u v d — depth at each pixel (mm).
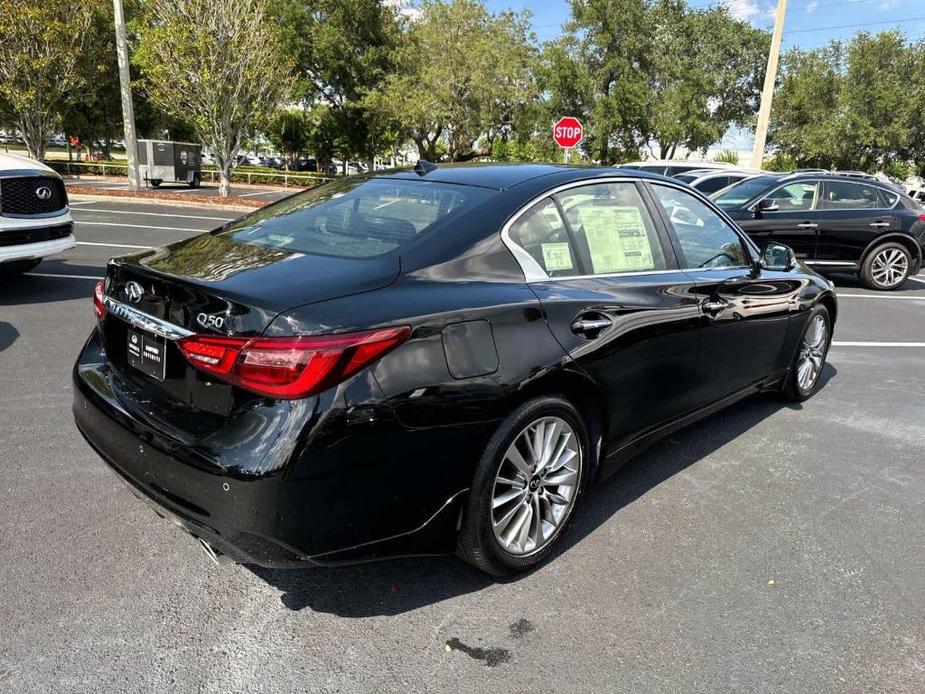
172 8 18766
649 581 2781
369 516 2260
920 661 2381
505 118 33750
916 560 2990
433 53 31172
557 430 2775
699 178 13266
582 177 3186
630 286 3104
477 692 2178
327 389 2129
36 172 6508
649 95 32031
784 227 10141
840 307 8789
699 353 3504
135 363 2584
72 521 3021
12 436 3797
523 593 2680
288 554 2184
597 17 31859
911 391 5285
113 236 11602
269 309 2152
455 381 2361
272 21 22094
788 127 35688
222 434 2182
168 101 19656
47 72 21812
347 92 36031
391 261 2508
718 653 2385
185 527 2342
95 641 2326
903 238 10273
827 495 3555
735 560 2947
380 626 2465
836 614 2613
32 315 6234
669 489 3566
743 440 4230
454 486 2432
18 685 2119
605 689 2205
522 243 2801
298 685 2182
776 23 18500
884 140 32312
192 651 2307
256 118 20438
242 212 17484
